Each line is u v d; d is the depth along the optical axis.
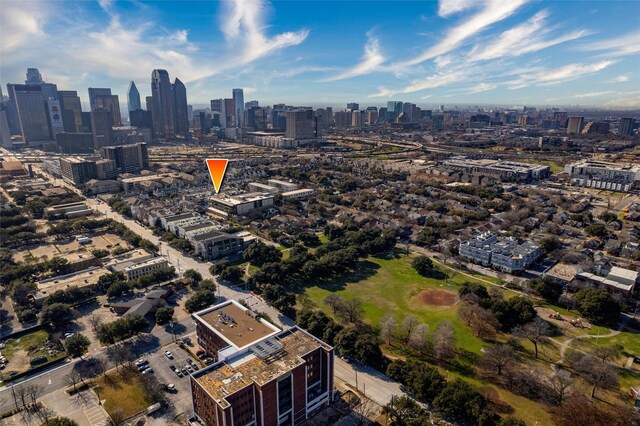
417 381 167.12
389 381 180.88
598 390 172.50
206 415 146.62
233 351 163.25
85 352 198.62
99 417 160.38
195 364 190.62
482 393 166.12
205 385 144.12
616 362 190.50
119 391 174.50
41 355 197.75
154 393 171.38
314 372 166.38
